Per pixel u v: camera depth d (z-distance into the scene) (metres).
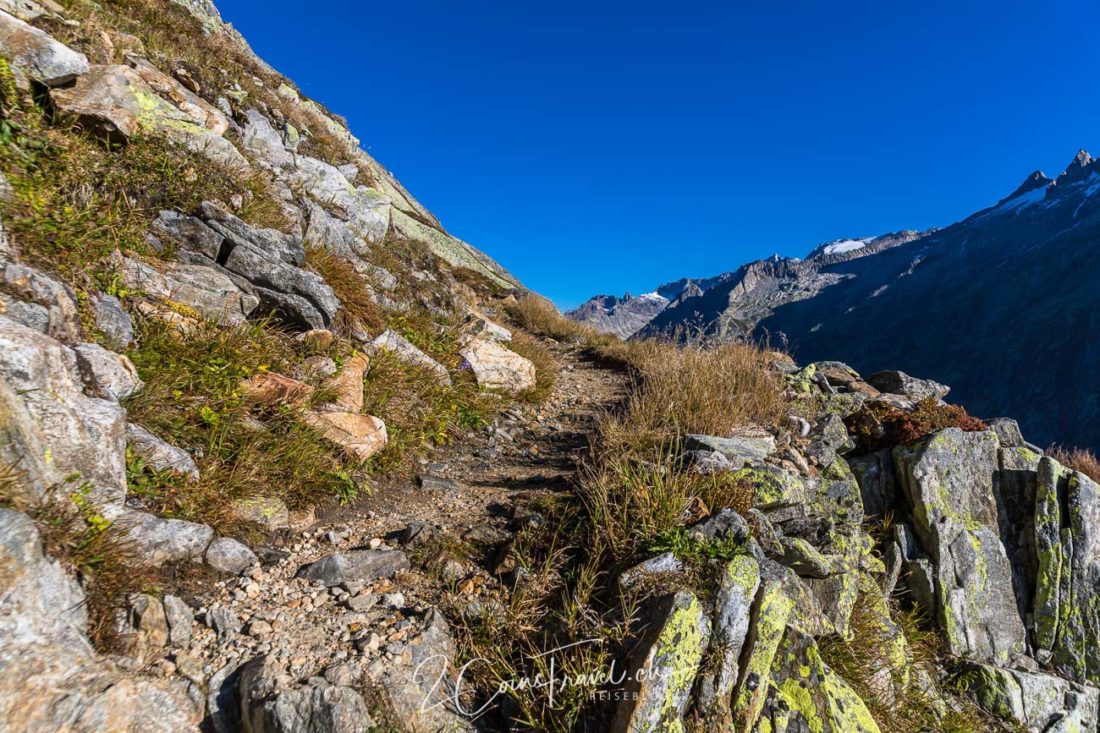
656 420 7.73
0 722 2.18
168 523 3.72
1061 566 6.58
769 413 8.31
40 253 4.74
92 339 4.52
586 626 3.94
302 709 2.88
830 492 6.62
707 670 3.70
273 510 4.68
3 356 3.20
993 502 6.99
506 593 4.36
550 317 20.19
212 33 15.92
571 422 9.68
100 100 7.07
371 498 5.70
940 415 8.05
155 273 5.79
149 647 3.04
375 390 7.25
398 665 3.42
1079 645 6.34
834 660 4.48
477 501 6.05
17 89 6.05
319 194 12.21
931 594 6.25
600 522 4.98
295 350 6.76
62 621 2.68
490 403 9.10
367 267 10.88
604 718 3.42
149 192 6.80
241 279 6.81
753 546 4.68
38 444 3.14
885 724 4.46
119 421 3.76
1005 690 5.55
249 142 11.34
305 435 5.41
